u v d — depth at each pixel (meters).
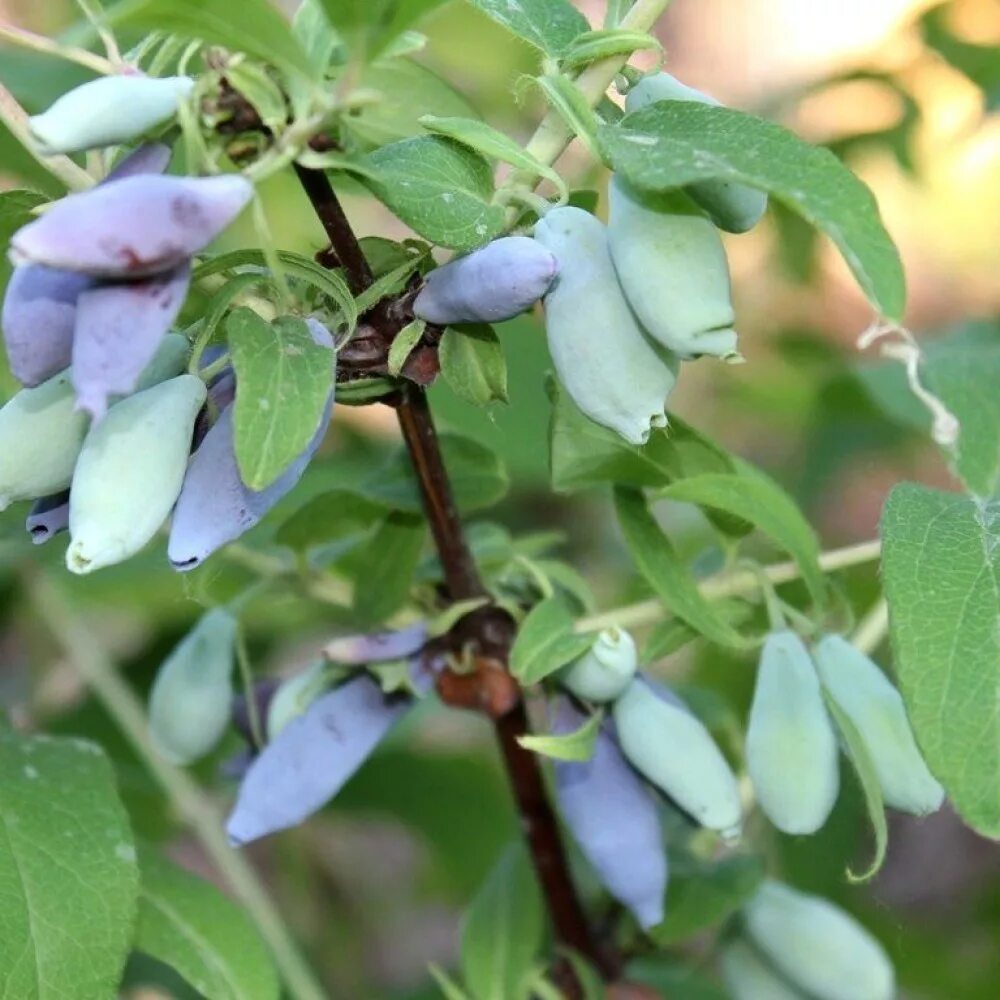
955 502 0.45
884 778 0.46
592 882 0.52
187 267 0.41
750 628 0.48
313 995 0.55
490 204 0.43
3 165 0.53
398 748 0.61
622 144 0.42
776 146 0.42
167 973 0.56
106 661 0.57
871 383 0.57
